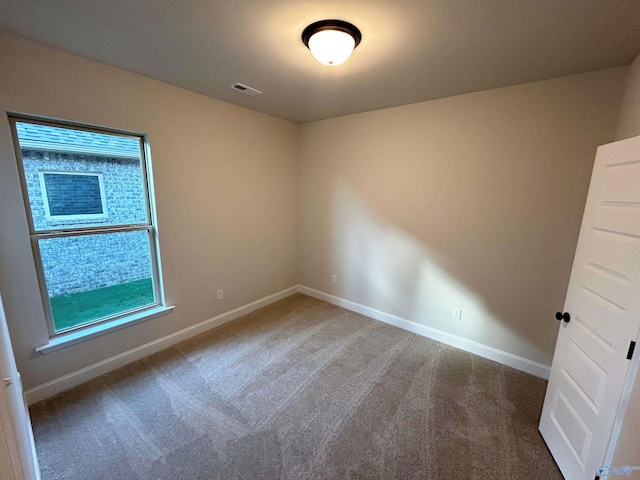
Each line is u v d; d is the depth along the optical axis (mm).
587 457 1354
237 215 3244
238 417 1904
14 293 1854
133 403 2012
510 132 2344
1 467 622
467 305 2750
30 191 1934
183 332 2871
